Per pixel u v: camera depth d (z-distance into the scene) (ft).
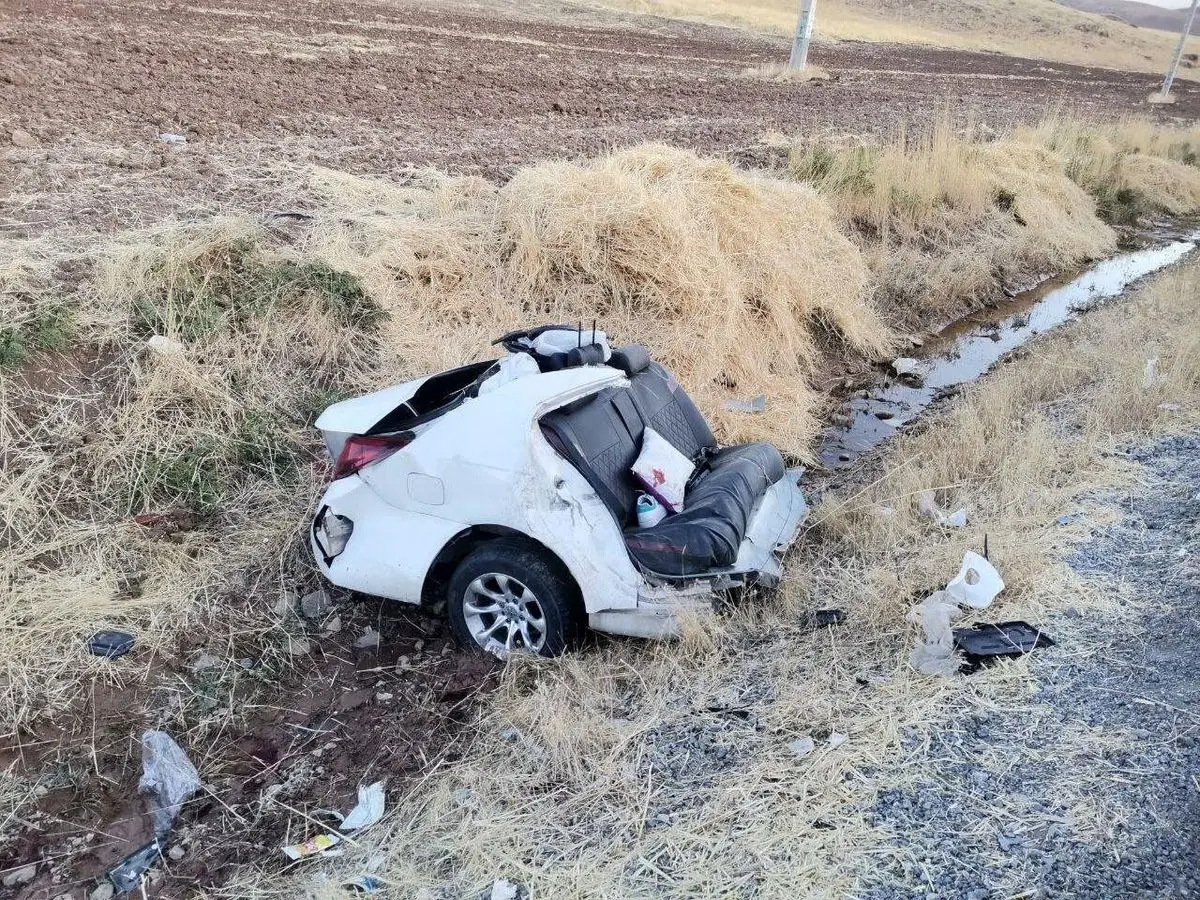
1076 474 20.22
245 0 90.68
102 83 45.55
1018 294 42.52
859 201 41.75
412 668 15.72
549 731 13.29
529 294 27.32
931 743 12.26
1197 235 57.98
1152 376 25.44
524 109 55.62
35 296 21.53
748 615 15.97
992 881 10.05
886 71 123.65
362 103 50.65
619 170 29.81
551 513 14.42
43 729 14.05
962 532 18.19
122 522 18.20
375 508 15.62
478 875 11.23
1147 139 75.87
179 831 12.67
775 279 30.07
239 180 32.35
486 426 14.87
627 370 17.89
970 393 29.32
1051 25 312.29
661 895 10.51
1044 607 14.93
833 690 13.65
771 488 18.42
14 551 16.84
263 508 19.45
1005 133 67.31
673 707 13.91
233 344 22.43
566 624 14.65
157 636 15.90
